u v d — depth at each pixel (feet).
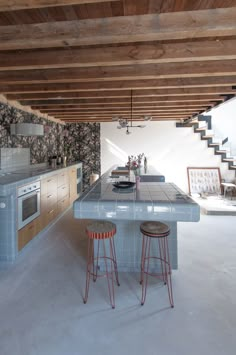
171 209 6.00
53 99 12.74
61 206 14.92
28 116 14.32
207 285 7.30
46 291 7.01
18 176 10.39
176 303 6.44
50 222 12.82
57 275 7.92
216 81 9.55
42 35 5.84
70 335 5.33
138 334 5.36
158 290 7.05
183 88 11.12
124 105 14.05
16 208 8.77
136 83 9.89
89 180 21.99
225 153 20.76
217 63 8.15
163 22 5.49
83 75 8.72
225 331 5.44
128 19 5.57
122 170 13.98
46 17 5.65
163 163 21.29
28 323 5.70
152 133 21.20
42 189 11.47
